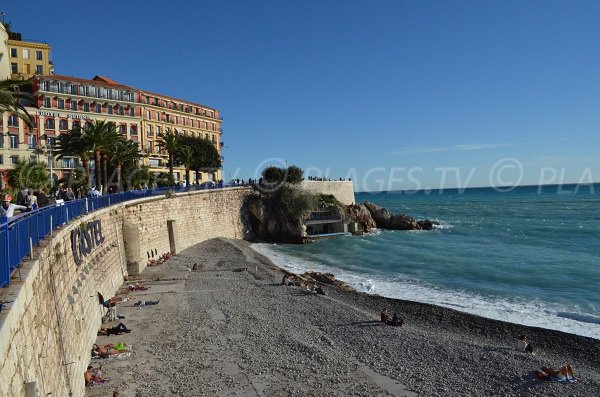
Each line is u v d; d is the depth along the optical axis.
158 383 20.98
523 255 65.94
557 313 36.19
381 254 69.50
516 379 22.66
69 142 49.22
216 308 34.56
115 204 40.88
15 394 9.52
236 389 20.58
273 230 86.88
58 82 78.75
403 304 38.31
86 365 22.05
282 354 25.19
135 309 33.59
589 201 199.62
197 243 69.56
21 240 13.34
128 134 89.81
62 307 18.00
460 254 67.94
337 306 36.34
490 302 40.12
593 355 27.11
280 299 38.34
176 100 105.38
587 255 64.94
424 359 25.16
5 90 25.06
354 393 20.64
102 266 32.31
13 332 9.81
